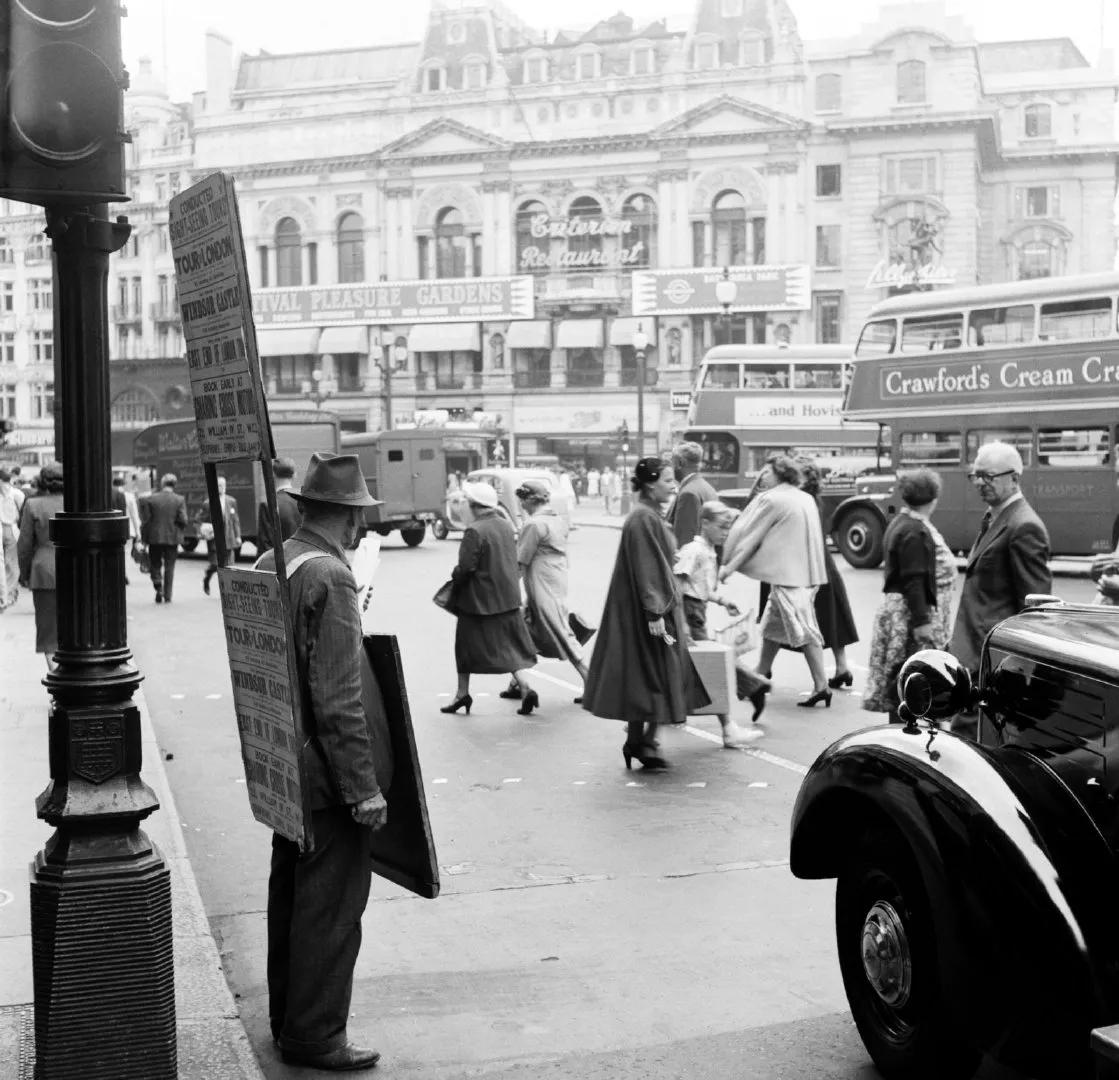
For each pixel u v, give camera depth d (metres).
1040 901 3.33
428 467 34.25
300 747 3.89
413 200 66.62
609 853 6.61
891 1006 3.92
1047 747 3.74
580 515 50.69
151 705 11.08
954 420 23.56
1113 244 64.31
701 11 62.75
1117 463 21.36
